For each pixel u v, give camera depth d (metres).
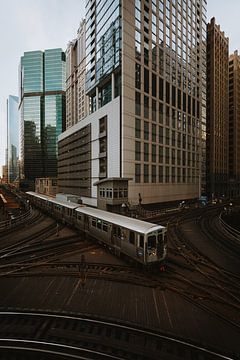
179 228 27.05
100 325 8.11
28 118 137.12
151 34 45.59
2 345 7.13
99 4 48.25
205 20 67.19
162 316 8.87
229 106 95.62
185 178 57.22
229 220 40.84
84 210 21.83
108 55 44.16
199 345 7.07
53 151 135.88
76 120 111.56
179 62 54.53
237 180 95.62
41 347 7.04
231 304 9.78
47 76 135.25
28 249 17.67
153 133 46.19
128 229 14.38
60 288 11.26
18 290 11.04
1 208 45.03
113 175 41.12
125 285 11.66
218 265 14.75
